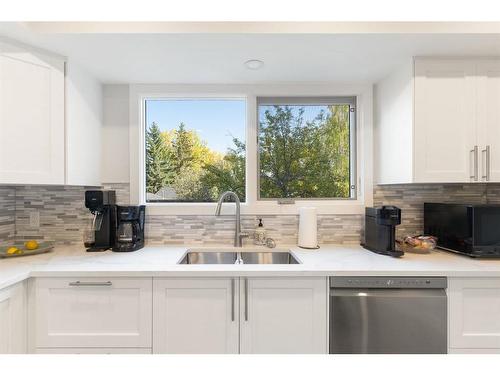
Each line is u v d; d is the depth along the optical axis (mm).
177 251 1793
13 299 1267
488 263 1484
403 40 1428
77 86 1703
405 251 1762
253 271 1360
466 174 1611
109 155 2006
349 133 2123
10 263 1471
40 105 1498
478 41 1441
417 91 1608
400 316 1355
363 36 1386
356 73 1850
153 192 2100
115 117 2012
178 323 1377
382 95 1953
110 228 1816
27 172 1454
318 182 2121
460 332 1351
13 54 1400
